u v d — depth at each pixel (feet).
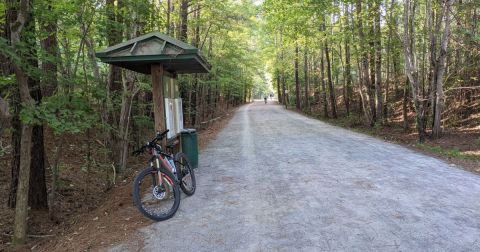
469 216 16.71
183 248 14.26
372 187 22.07
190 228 16.35
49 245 16.52
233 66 81.92
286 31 73.77
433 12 53.88
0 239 18.26
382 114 65.21
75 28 22.44
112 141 29.35
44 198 21.80
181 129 28.86
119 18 26.27
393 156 32.91
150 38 20.79
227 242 14.66
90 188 27.43
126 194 23.00
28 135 16.28
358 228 15.60
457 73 57.36
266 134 54.65
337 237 14.73
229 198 20.86
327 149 37.70
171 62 22.74
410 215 16.98
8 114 14.98
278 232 15.48
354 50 66.59
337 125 69.31
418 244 13.87
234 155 36.09
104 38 24.48
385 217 16.80
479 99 63.05
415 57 49.78
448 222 16.01
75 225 19.24
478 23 45.73
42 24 18.94
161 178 18.54
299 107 138.10
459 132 50.96
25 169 16.55
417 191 20.97
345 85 94.68
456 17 43.75
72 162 33.81
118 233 16.17
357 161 30.58
